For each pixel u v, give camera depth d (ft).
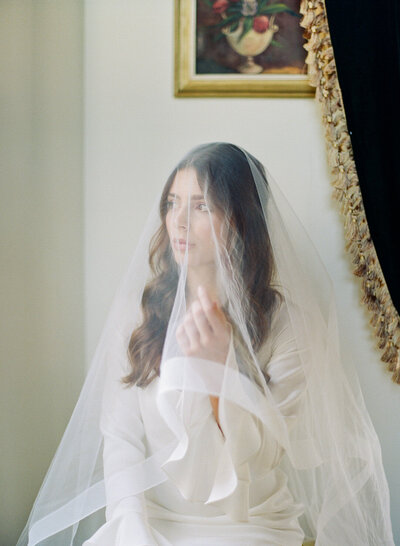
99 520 5.86
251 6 6.65
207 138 6.82
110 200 6.91
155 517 5.07
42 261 6.68
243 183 5.40
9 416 6.36
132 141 6.88
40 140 6.73
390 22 6.19
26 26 6.52
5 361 6.31
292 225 5.72
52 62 6.74
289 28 6.65
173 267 5.43
